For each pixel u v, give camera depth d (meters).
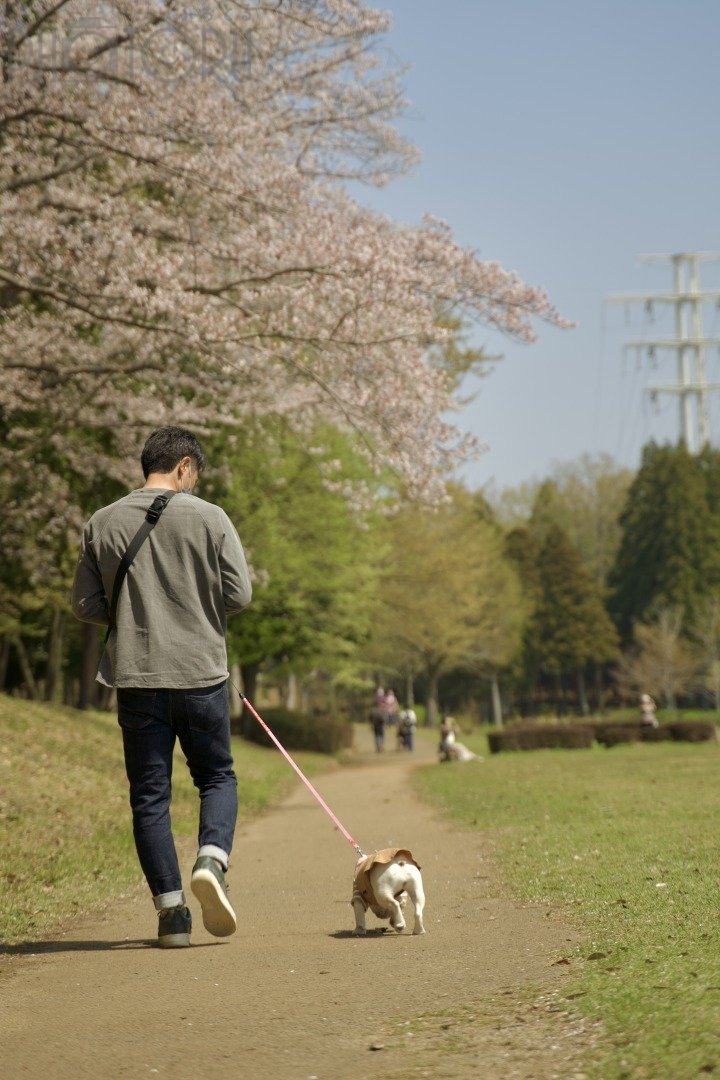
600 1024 3.44
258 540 30.61
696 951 4.34
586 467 106.31
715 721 49.53
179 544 5.57
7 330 15.84
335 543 33.31
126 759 5.67
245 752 29.75
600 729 31.30
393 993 4.21
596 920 5.51
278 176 15.02
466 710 85.38
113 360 16.83
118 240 14.45
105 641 5.65
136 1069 3.41
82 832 11.53
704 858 7.52
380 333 15.49
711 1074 2.81
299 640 34.72
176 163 14.69
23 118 14.47
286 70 16.33
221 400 16.94
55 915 7.21
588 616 84.31
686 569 80.56
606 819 10.99
